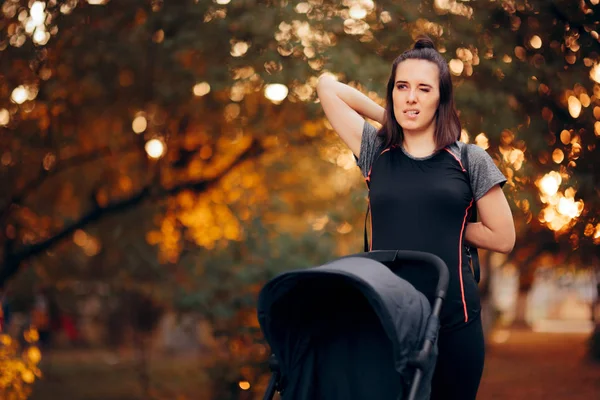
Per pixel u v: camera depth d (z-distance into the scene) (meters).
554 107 8.95
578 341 31.00
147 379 15.72
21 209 14.09
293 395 3.72
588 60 8.53
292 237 11.20
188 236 14.70
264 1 10.03
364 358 3.71
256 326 10.87
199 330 15.05
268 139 13.16
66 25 10.79
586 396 15.88
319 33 10.23
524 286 38.16
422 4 9.33
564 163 8.77
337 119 4.25
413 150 3.97
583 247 9.41
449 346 3.83
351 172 14.01
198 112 12.19
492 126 8.76
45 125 12.19
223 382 11.02
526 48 8.88
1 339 9.22
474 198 3.89
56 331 26.84
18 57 10.89
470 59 9.09
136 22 11.27
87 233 15.00
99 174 14.32
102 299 20.03
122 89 12.18
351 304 3.78
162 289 13.23
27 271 15.95
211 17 10.34
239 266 10.79
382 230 3.94
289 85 10.24
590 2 8.33
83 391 16.20
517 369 20.92
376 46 9.89
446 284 3.59
